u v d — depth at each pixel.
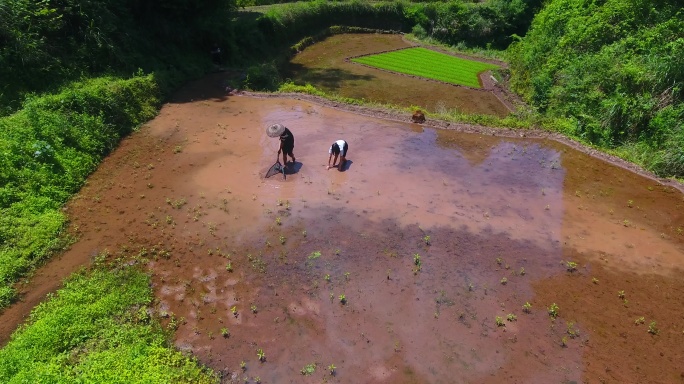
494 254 9.92
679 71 15.05
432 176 12.88
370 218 10.94
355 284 9.00
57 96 13.66
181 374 7.03
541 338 7.96
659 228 11.10
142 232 10.30
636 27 18.42
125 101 15.43
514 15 35.41
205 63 22.69
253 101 18.39
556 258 9.88
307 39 32.38
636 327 8.27
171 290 8.77
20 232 9.64
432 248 10.02
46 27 16.02
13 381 6.53
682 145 13.65
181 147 14.08
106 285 8.64
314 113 17.19
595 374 7.33
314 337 7.86
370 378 7.18
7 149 11.21
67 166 11.93
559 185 12.83
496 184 12.67
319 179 12.45
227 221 10.73
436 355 7.59
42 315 7.92
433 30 36.53
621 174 13.62
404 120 16.80
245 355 7.52
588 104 16.77
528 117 17.72
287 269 9.34
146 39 20.42
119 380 6.68
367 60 29.09
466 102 21.86
